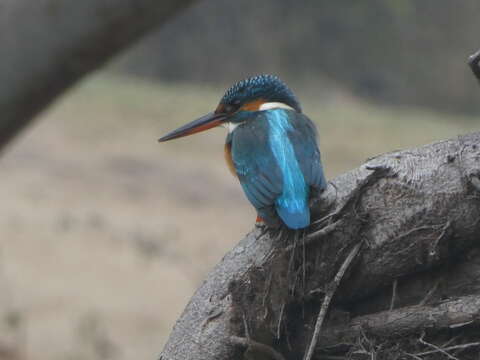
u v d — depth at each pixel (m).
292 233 4.75
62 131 22.70
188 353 4.74
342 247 4.64
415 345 4.62
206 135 23.58
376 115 27.36
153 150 22.12
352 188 4.69
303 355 4.78
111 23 8.23
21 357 11.95
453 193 4.50
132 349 12.80
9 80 8.38
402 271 4.64
